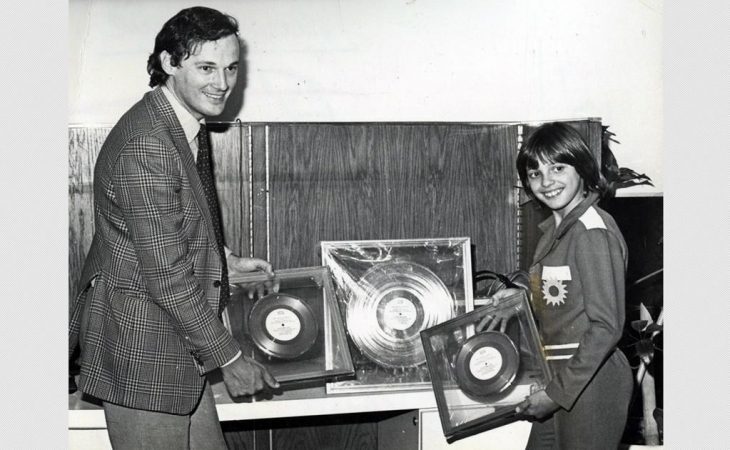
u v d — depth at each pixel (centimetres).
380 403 230
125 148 188
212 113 217
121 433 200
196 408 214
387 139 240
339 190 239
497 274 245
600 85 250
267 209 236
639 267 246
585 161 241
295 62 241
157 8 231
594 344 232
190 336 192
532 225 245
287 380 225
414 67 246
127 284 195
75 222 230
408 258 238
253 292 230
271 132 236
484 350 231
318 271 233
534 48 250
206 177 217
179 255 189
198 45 213
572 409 234
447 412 229
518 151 246
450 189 244
